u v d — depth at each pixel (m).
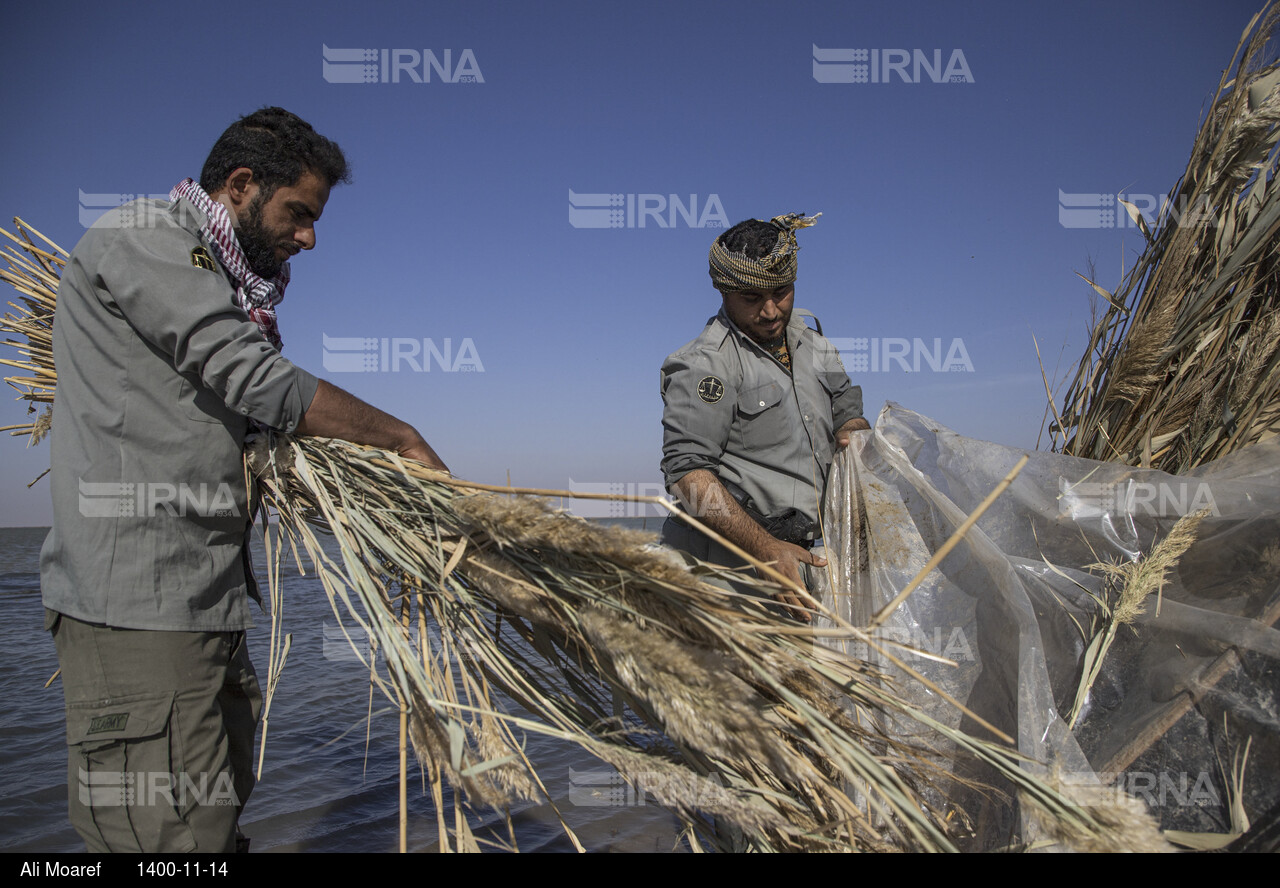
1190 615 1.69
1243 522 1.74
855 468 2.24
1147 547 1.86
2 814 3.33
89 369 1.67
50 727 4.53
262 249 1.91
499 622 1.74
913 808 1.26
